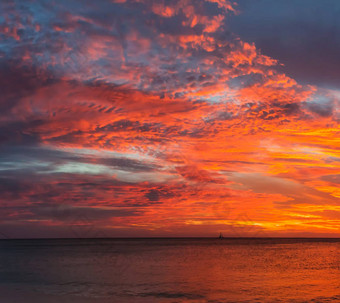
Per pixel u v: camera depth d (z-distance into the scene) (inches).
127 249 4776.1
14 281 1546.5
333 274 1829.5
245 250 4510.3
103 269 2064.5
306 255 3459.6
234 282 1513.3
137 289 1310.3
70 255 3432.6
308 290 1311.5
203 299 1123.3
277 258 3006.9
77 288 1333.7
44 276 1711.4
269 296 1184.8
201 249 4776.1
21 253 3811.5
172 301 1083.9
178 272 1902.1
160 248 5083.7
